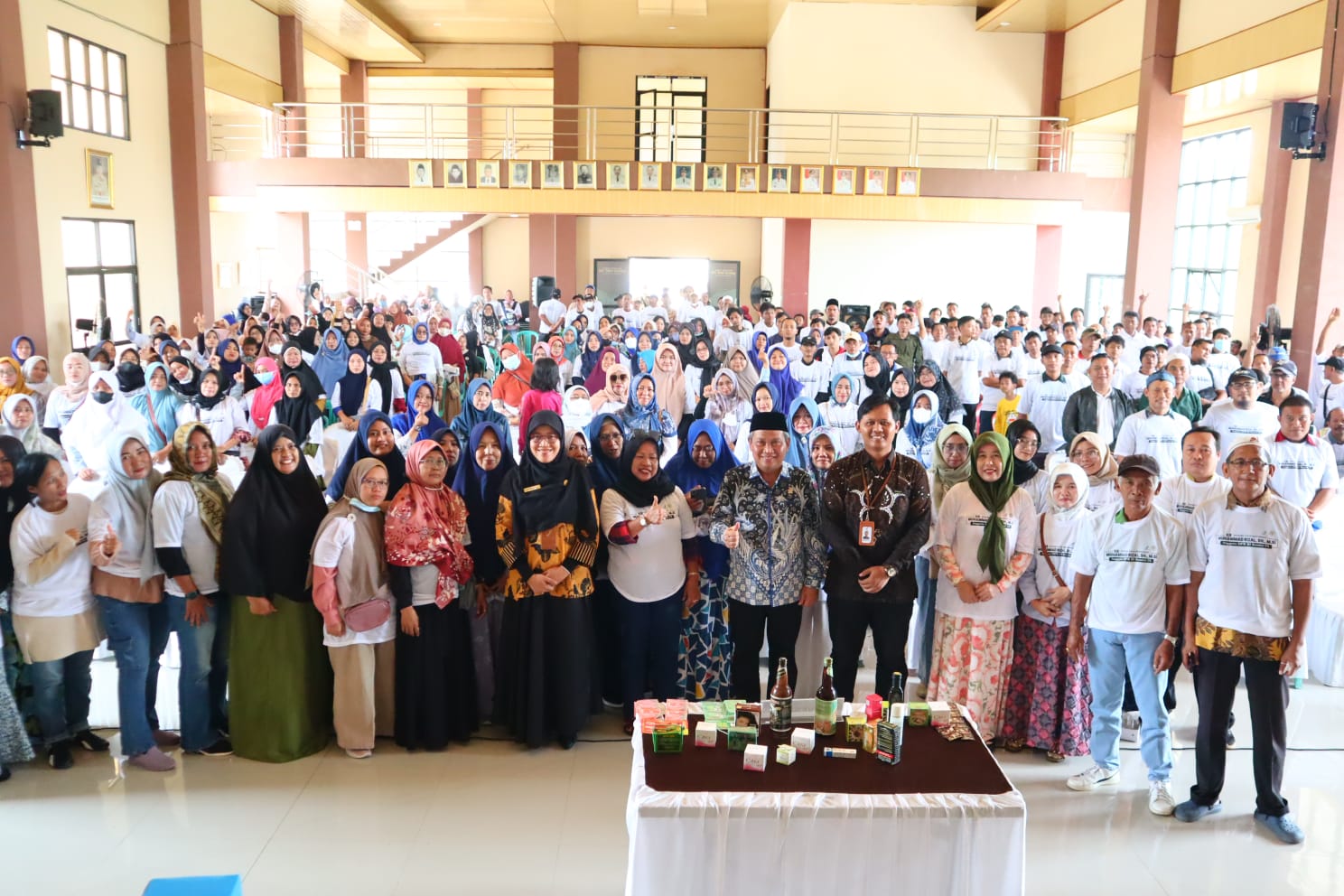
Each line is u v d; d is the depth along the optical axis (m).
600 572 4.92
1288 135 11.09
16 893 3.54
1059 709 4.55
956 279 18.64
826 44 18.25
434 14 20.67
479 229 25.38
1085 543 4.21
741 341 12.66
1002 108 18.58
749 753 3.07
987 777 3.05
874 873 2.87
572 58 22.83
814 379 9.45
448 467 5.19
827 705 3.29
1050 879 3.66
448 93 26.25
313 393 8.48
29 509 4.20
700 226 22.67
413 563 4.43
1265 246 15.11
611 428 4.94
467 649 4.74
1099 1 16.31
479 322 16.55
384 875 3.66
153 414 7.85
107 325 12.43
